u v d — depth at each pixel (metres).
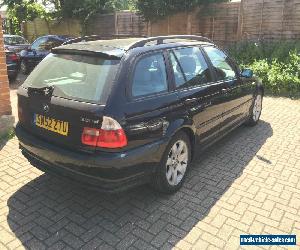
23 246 3.10
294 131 6.30
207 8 13.92
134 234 3.29
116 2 18.69
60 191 4.02
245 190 4.13
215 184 4.26
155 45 3.85
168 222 3.48
